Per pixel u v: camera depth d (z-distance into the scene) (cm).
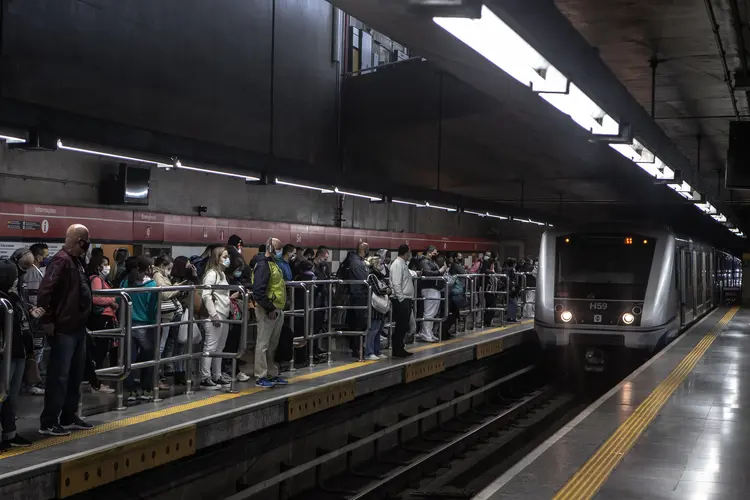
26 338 657
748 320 2178
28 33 1311
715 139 2050
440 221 3306
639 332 1434
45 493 548
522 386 1739
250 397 833
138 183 1563
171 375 997
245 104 1884
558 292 1491
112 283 973
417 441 1218
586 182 2931
